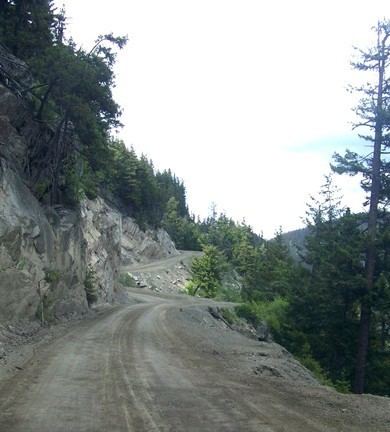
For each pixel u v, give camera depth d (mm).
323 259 32625
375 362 29719
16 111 24484
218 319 42938
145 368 12812
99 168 31328
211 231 151125
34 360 13008
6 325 17891
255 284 73938
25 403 8344
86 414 7805
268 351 20969
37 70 23266
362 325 28250
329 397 10508
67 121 26297
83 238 35375
